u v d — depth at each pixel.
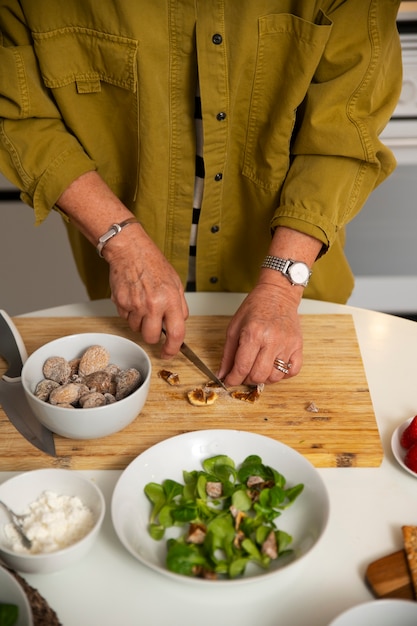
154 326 1.30
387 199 2.59
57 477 1.02
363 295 2.82
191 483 1.06
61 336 1.46
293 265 1.33
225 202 1.56
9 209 2.61
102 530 1.02
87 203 1.37
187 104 1.42
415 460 1.11
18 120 1.43
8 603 0.85
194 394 1.27
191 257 1.65
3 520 0.98
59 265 2.75
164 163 1.48
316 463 1.15
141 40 1.34
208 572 0.92
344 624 0.82
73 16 1.35
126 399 1.13
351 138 1.36
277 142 1.42
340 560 0.98
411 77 2.33
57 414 1.12
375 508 1.06
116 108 1.45
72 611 0.92
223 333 1.46
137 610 0.92
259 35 1.33
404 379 1.34
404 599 0.87
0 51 1.38
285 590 0.94
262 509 0.99
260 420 1.22
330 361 1.37
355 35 1.33
